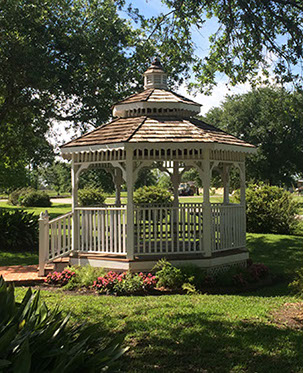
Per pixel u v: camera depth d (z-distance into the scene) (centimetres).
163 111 1070
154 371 468
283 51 862
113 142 918
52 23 1666
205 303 757
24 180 2964
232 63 962
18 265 1170
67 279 920
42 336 332
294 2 797
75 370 324
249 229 1911
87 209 1007
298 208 1923
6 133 1773
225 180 1156
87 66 1692
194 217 973
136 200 1880
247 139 3297
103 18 1725
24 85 1545
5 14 1520
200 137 931
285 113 941
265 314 689
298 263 1237
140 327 604
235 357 507
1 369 293
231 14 844
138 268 934
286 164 3331
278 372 470
